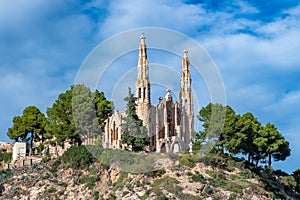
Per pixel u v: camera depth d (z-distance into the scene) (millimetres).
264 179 135375
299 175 151875
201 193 120062
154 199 117062
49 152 148875
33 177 130875
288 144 152375
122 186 123625
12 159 144500
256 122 153625
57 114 146125
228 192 121500
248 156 145375
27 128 151125
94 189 126812
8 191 127375
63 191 126688
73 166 132875
